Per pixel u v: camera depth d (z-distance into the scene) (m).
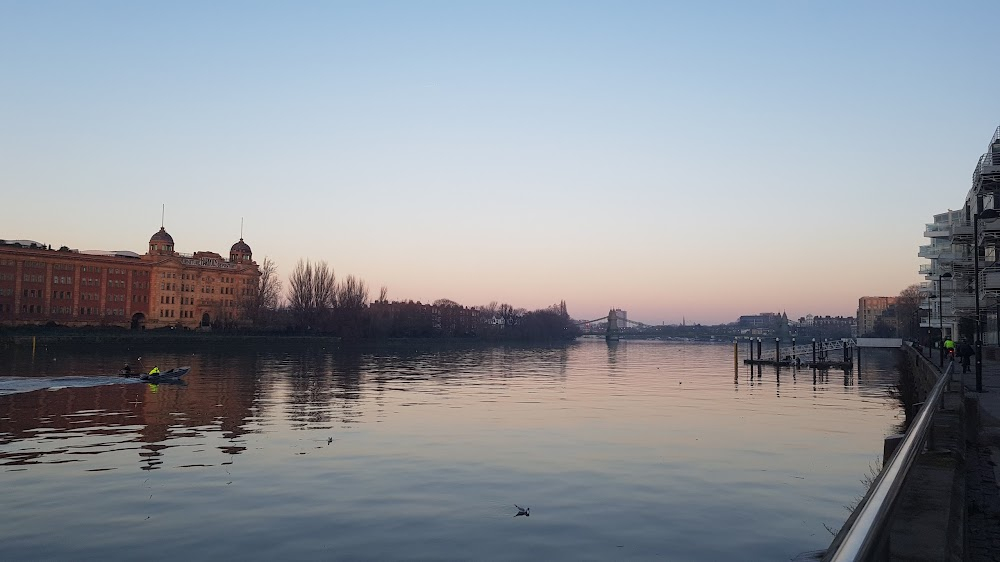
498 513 25.77
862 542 4.68
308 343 181.88
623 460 35.12
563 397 67.56
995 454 18.97
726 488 29.64
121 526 23.88
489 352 193.12
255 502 26.80
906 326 198.38
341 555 21.48
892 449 16.08
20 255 166.25
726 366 135.38
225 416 49.66
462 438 41.22
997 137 60.53
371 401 60.97
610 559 21.41
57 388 67.25
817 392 77.69
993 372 47.59
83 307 180.25
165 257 199.88
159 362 109.94
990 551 11.31
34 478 30.20
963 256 82.19
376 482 29.98
